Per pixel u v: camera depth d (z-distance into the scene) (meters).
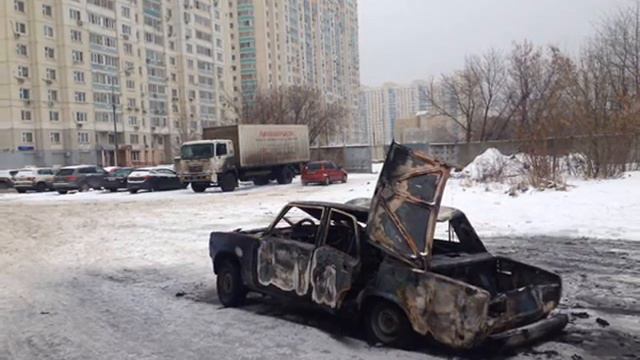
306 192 30.09
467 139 52.09
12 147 67.38
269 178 39.22
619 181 21.55
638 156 24.80
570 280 8.77
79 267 11.91
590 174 23.50
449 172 5.95
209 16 102.50
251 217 19.62
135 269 11.43
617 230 13.06
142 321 7.53
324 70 138.00
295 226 8.08
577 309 7.25
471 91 51.28
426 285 5.71
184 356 6.05
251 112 72.62
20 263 12.71
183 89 94.88
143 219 20.58
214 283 9.80
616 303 7.50
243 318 7.48
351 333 6.70
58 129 72.38
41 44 70.25
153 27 89.06
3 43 66.94
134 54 84.62
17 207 27.97
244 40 119.75
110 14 80.00
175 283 9.93
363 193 27.62
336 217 7.14
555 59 37.38
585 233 12.98
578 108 24.34
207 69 101.69
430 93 56.03
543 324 6.05
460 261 6.18
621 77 30.69
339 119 81.56
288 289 7.20
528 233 13.39
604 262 9.97
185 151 33.97
